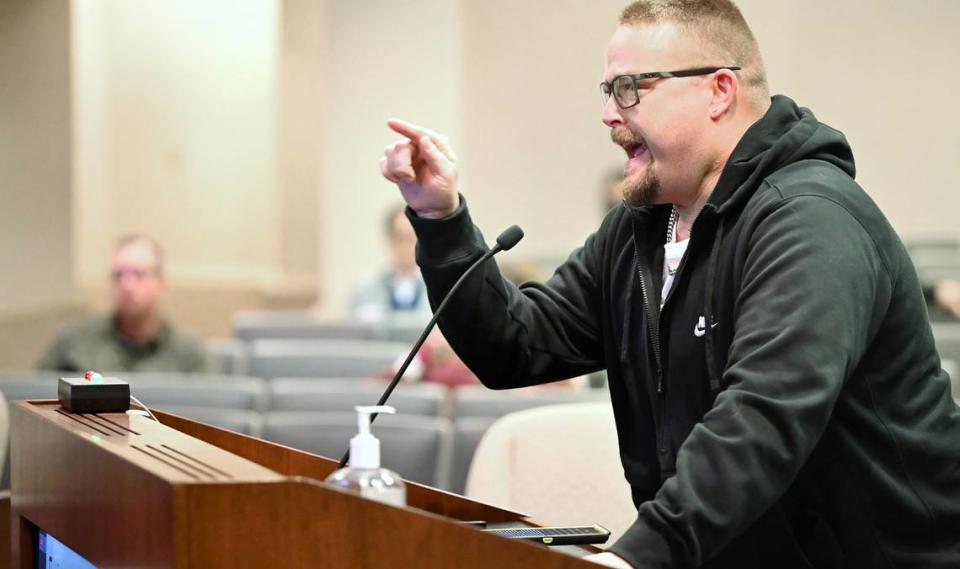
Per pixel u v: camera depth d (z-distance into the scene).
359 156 11.40
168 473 1.39
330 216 11.48
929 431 1.95
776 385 1.66
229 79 12.47
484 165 11.91
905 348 1.94
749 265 1.86
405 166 2.16
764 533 1.93
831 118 11.58
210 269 12.48
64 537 1.73
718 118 2.06
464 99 11.78
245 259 12.50
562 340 2.37
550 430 3.11
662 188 2.09
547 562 1.40
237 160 12.47
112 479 1.54
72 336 6.42
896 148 11.51
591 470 3.09
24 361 10.60
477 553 1.40
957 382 5.73
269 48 12.40
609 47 2.12
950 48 11.36
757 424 1.63
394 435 4.36
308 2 12.34
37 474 1.88
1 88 10.70
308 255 12.51
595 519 3.05
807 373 1.67
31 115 10.76
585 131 11.95
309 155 12.42
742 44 2.08
